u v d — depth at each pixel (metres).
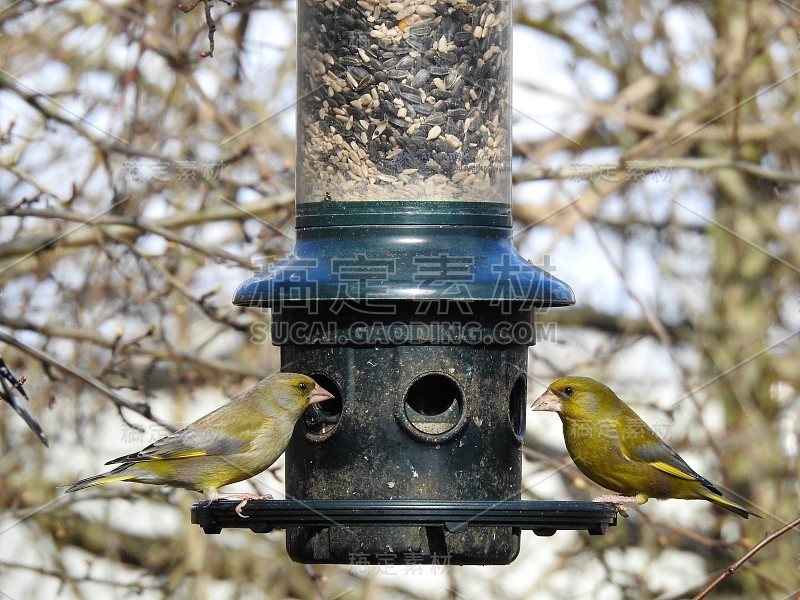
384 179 10.04
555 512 9.13
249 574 16.89
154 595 17.42
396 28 10.25
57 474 16.11
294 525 9.16
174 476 10.32
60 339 13.90
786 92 18.03
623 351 17.47
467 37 10.32
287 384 10.03
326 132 10.22
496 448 9.92
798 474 18.09
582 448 11.42
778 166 18.69
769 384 19.05
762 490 18.14
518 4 18.98
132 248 13.22
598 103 17.45
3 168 13.27
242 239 14.59
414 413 9.89
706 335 18.98
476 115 10.23
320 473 9.94
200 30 13.86
